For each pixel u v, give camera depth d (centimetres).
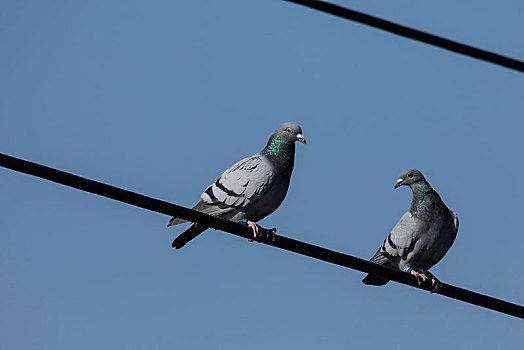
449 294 1174
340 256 1120
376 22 914
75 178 939
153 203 1007
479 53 943
